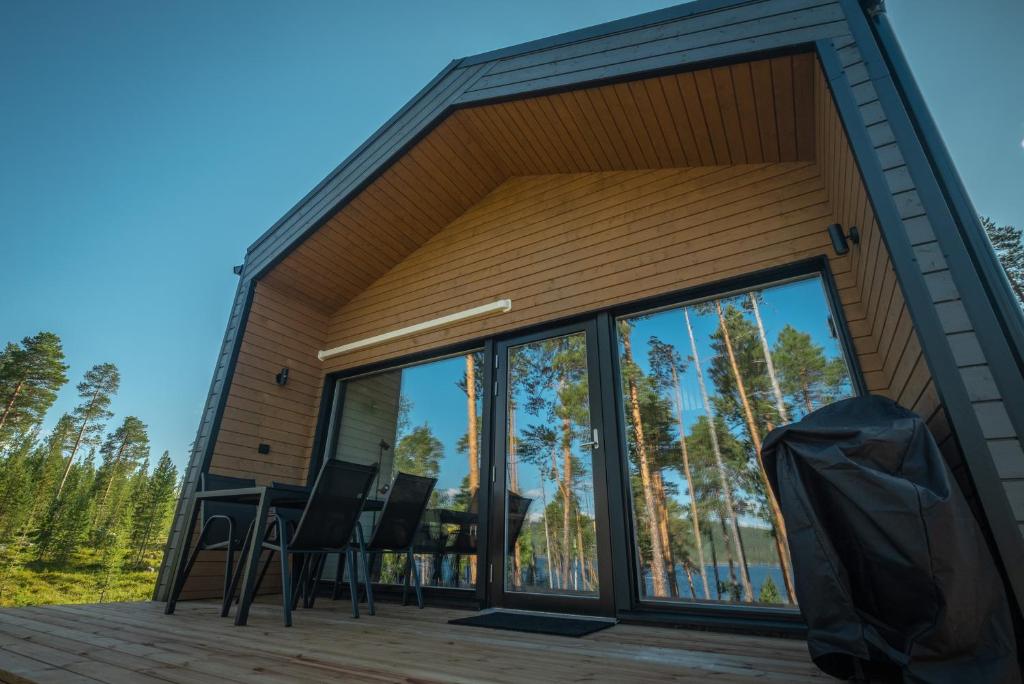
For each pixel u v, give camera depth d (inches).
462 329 171.2
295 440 187.0
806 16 103.8
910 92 88.2
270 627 97.2
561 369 146.4
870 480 59.1
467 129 162.9
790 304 120.3
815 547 61.9
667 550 115.0
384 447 176.1
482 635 91.0
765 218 128.2
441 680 57.5
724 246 131.2
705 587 108.1
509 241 173.9
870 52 92.7
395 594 151.7
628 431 129.6
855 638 56.5
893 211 80.0
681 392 126.5
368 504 130.3
